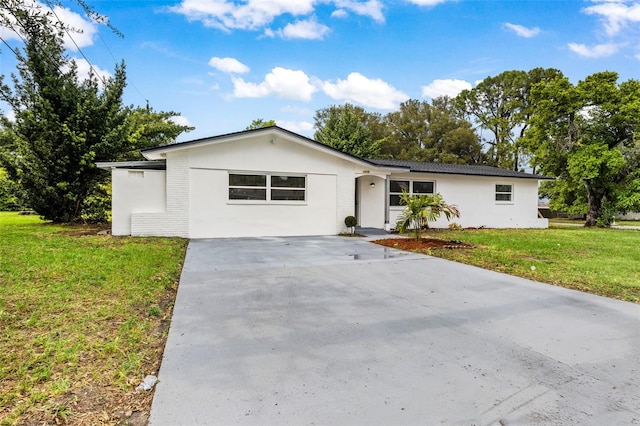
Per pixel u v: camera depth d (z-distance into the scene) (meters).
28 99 13.12
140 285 4.85
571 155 18.28
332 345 3.19
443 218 15.52
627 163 19.30
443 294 4.94
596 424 2.12
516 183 17.25
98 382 2.47
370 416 2.15
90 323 3.49
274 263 6.86
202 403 2.26
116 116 14.20
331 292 4.93
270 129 11.05
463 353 3.07
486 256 7.88
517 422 2.13
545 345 3.27
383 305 4.40
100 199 14.98
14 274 5.15
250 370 2.70
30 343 3.01
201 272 5.99
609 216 18.62
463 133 33.66
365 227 14.45
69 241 8.62
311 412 2.18
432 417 2.16
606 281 5.71
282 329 3.55
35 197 13.38
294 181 11.83
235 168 11.04
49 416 2.09
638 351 3.16
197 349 3.05
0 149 14.34
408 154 35.38
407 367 2.80
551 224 21.91
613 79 17.28
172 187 10.56
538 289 5.24
